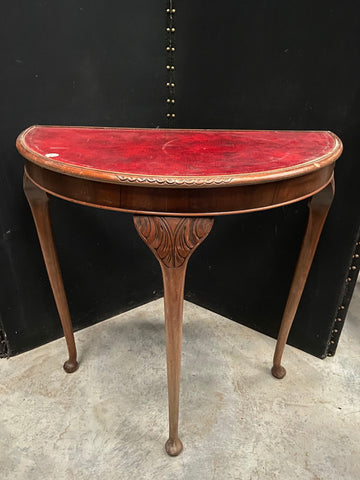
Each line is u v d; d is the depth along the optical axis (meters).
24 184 0.86
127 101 1.13
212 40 1.06
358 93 0.88
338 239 1.04
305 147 0.76
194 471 0.85
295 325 1.21
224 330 1.32
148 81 1.14
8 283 1.10
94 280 1.28
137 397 1.04
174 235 0.63
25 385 1.08
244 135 0.88
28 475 0.83
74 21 0.95
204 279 1.39
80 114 1.05
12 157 0.98
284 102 1.00
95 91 1.05
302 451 0.89
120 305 1.39
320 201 0.87
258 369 1.14
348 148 0.94
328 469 0.85
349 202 0.98
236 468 0.85
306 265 0.95
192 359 1.18
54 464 0.86
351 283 1.07
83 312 1.29
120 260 1.32
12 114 0.94
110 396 1.04
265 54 0.98
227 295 1.35
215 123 1.15
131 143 0.79
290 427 0.95
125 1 1.01
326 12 0.86
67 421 0.97
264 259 1.19
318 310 1.14
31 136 0.83
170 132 0.91
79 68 1.00
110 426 0.95
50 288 1.19
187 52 1.12
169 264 0.65
